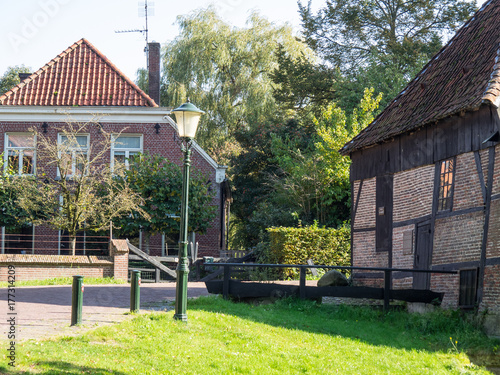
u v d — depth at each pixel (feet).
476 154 41.65
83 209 63.05
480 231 40.63
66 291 48.03
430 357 33.32
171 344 28.17
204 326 32.83
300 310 42.91
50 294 45.65
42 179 77.20
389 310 44.57
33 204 65.05
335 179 79.61
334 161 80.18
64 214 65.16
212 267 68.74
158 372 24.04
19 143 80.28
